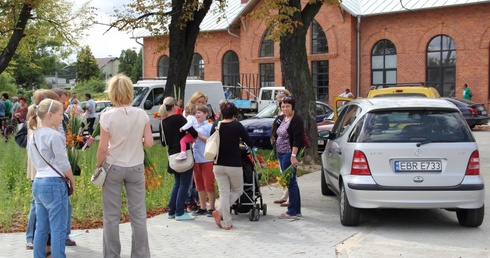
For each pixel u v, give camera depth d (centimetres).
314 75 3678
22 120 1301
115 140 617
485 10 3134
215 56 4128
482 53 3156
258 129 1794
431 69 3331
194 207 959
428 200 768
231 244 750
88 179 995
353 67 3534
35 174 653
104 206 630
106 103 2869
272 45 3822
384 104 820
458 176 771
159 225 860
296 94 1470
